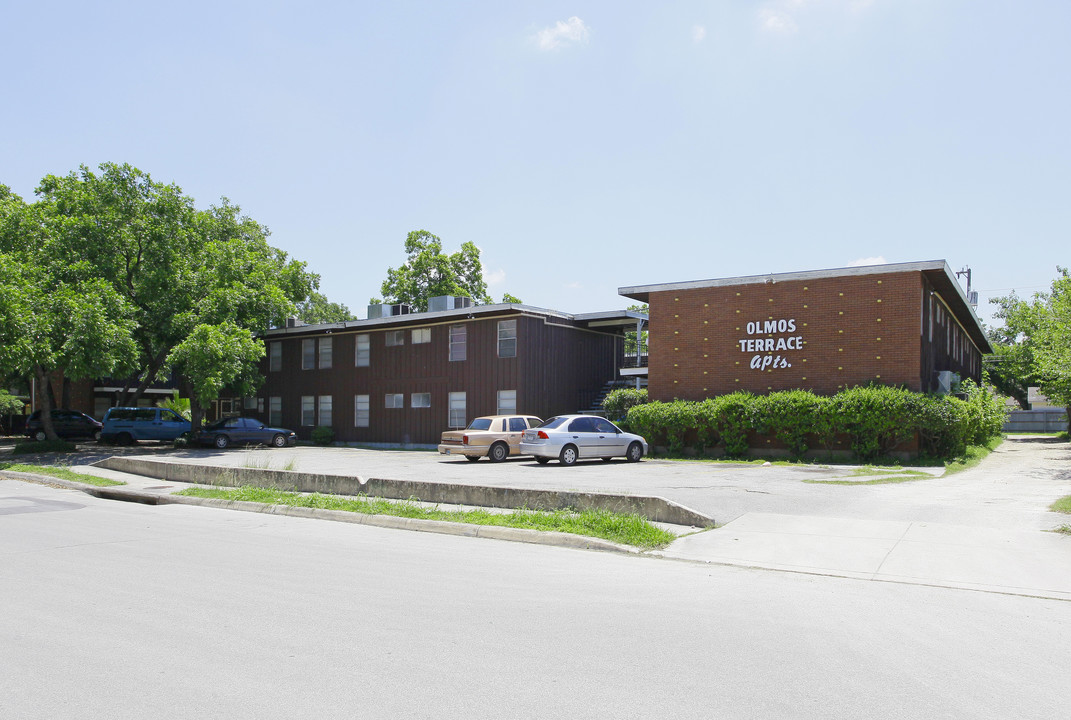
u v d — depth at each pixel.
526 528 11.20
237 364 29.44
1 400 38.31
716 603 7.14
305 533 11.45
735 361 25.23
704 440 24.48
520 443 23.09
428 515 12.46
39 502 15.50
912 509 12.52
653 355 26.70
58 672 5.07
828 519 11.75
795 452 22.91
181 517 13.31
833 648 5.71
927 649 5.73
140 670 5.11
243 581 7.85
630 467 21.50
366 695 4.68
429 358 33.03
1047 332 25.36
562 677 5.01
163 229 31.16
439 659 5.36
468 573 8.41
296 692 4.72
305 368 37.88
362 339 35.69
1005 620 6.62
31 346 24.78
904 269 22.70
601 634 6.02
